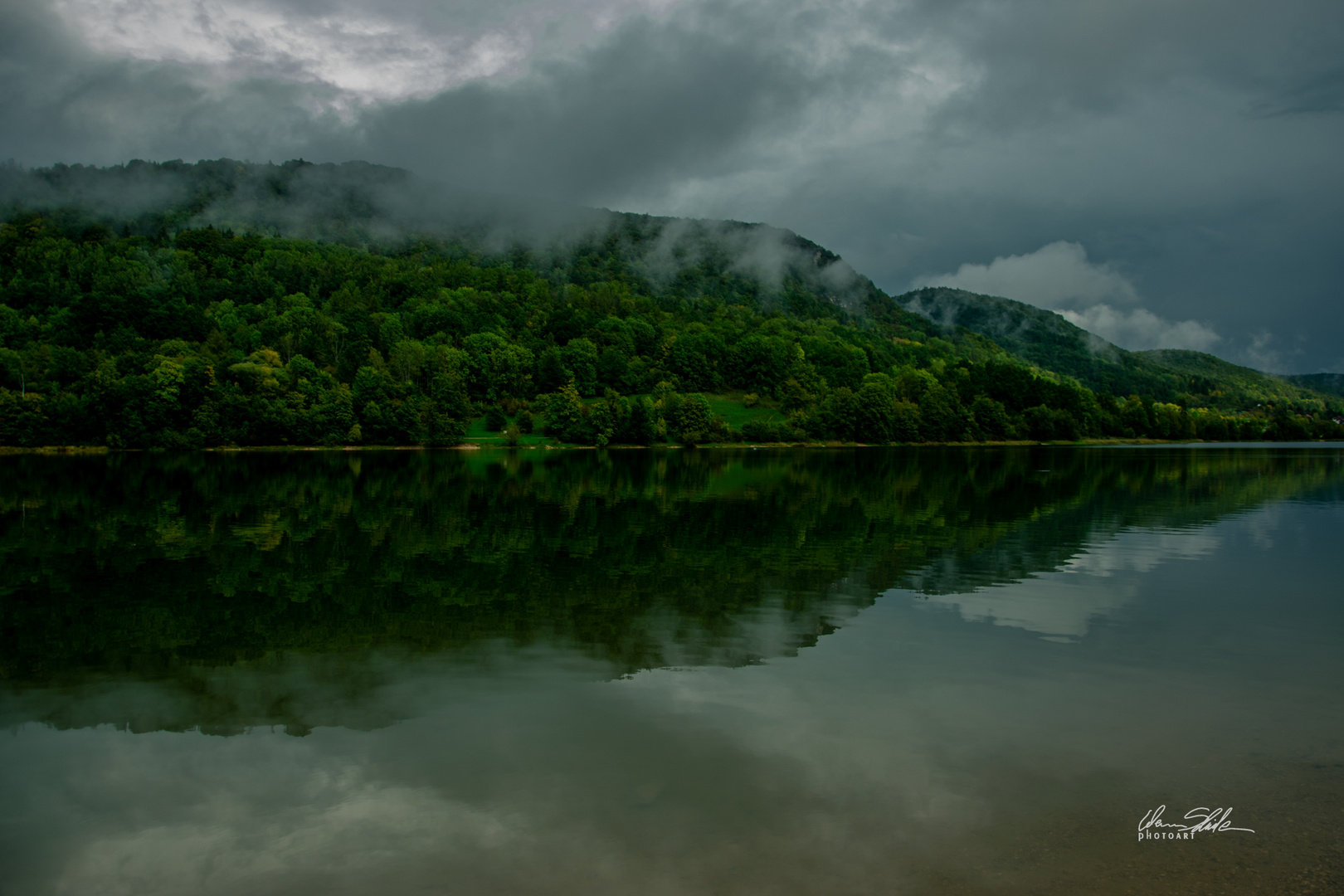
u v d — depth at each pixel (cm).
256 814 1082
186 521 3906
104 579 2558
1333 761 1293
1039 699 1545
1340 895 936
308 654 1770
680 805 1110
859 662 1745
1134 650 1880
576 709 1451
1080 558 3061
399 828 1047
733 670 1678
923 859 991
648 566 2816
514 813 1082
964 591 2472
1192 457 11556
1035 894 930
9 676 1623
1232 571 2856
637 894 911
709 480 6856
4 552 3044
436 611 2153
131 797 1130
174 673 1647
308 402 12200
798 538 3484
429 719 1401
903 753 1289
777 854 995
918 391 17788
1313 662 1812
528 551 3123
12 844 1017
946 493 5650
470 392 15738
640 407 14038
